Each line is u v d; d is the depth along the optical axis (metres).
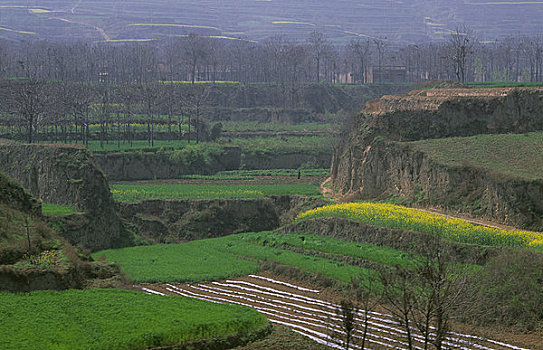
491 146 75.31
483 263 52.22
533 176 62.75
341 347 38.06
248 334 38.94
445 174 70.69
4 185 56.59
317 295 50.28
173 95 152.88
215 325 38.69
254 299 49.41
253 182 105.62
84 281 47.91
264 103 187.25
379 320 42.62
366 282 49.84
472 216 66.06
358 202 79.19
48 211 72.00
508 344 39.31
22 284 43.41
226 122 166.75
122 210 82.50
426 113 83.94
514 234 55.22
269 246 67.12
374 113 88.06
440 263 35.53
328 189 94.75
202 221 82.12
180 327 37.81
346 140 94.88
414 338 39.44
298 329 41.66
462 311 39.47
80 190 75.06
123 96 148.25
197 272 57.75
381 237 61.16
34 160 81.56
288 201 89.62
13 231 49.53
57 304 40.94
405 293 33.88
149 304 42.22
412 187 75.81
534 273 45.78
